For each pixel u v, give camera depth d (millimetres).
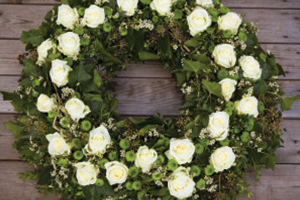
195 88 1183
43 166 1205
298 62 1376
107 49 1214
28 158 1218
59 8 1190
